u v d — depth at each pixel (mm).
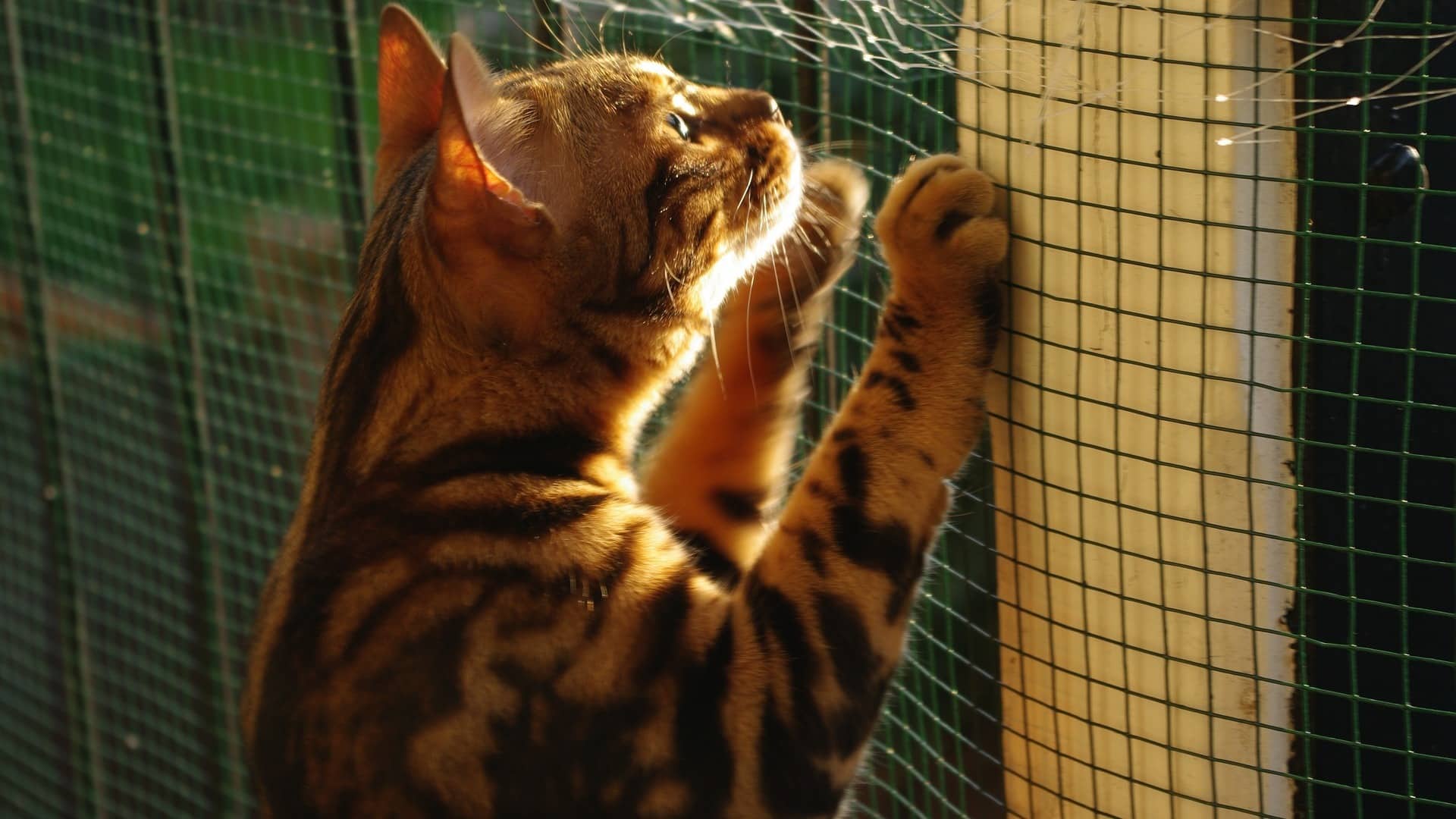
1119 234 2014
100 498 4230
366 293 2346
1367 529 2021
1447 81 1731
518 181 2238
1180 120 1860
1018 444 2242
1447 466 1964
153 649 4168
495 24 3166
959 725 2533
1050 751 2324
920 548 2164
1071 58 2008
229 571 3908
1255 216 1856
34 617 4617
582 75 2416
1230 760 2098
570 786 2008
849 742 2078
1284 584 2012
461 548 2133
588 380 2354
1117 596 2113
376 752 2059
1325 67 1861
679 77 2518
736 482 2590
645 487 2600
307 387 3721
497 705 2021
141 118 3795
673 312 2418
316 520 2291
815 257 2561
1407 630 1939
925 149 2406
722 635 2070
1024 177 2121
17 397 4570
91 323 4109
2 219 4402
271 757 2162
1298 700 2064
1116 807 2240
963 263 2104
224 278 3758
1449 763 1983
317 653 2137
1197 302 1968
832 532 2113
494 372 2281
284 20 3463
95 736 4426
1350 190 1884
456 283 2189
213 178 3727
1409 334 1863
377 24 3184
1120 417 2084
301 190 3602
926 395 2154
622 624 2068
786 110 2766
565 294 2268
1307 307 1886
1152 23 1912
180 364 3826
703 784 2012
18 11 4062
